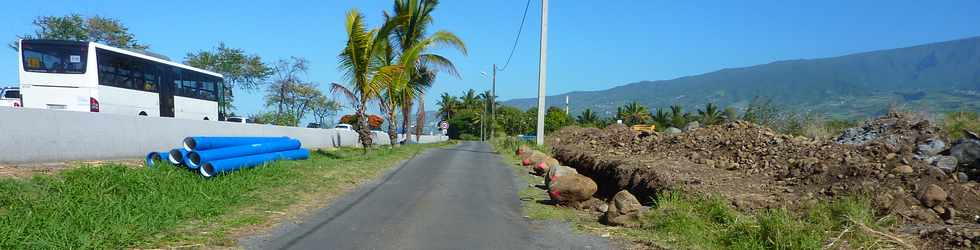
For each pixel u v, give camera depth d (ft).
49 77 58.13
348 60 61.16
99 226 19.17
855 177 27.14
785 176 31.07
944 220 21.76
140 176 28.04
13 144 29.78
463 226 23.77
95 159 36.37
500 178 44.32
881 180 25.98
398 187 36.29
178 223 21.74
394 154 67.10
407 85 81.76
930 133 37.40
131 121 40.68
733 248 19.39
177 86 72.43
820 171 29.09
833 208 22.04
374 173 44.45
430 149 87.66
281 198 29.32
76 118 34.71
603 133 84.64
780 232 19.25
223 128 54.80
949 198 23.06
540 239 21.68
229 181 31.76
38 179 24.68
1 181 22.95
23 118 30.50
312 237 20.80
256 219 23.56
